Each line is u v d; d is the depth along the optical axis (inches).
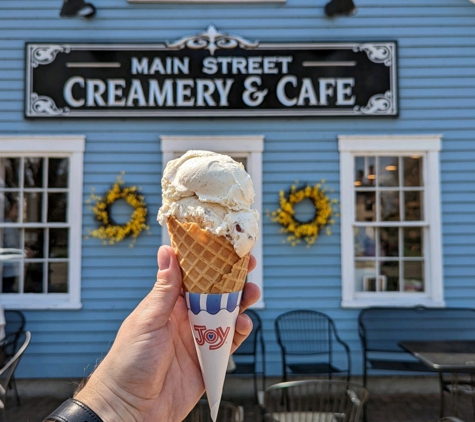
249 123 247.3
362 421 205.2
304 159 246.1
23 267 244.4
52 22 247.6
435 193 246.1
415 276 248.8
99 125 245.8
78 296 238.5
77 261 239.8
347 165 245.8
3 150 242.5
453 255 245.0
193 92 246.7
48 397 234.1
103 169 243.6
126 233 237.3
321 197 241.1
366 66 248.7
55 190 245.8
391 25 251.3
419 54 250.7
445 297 243.4
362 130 247.9
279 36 249.8
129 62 246.5
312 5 250.8
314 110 247.4
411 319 238.4
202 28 249.4
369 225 246.8
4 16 247.1
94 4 248.2
